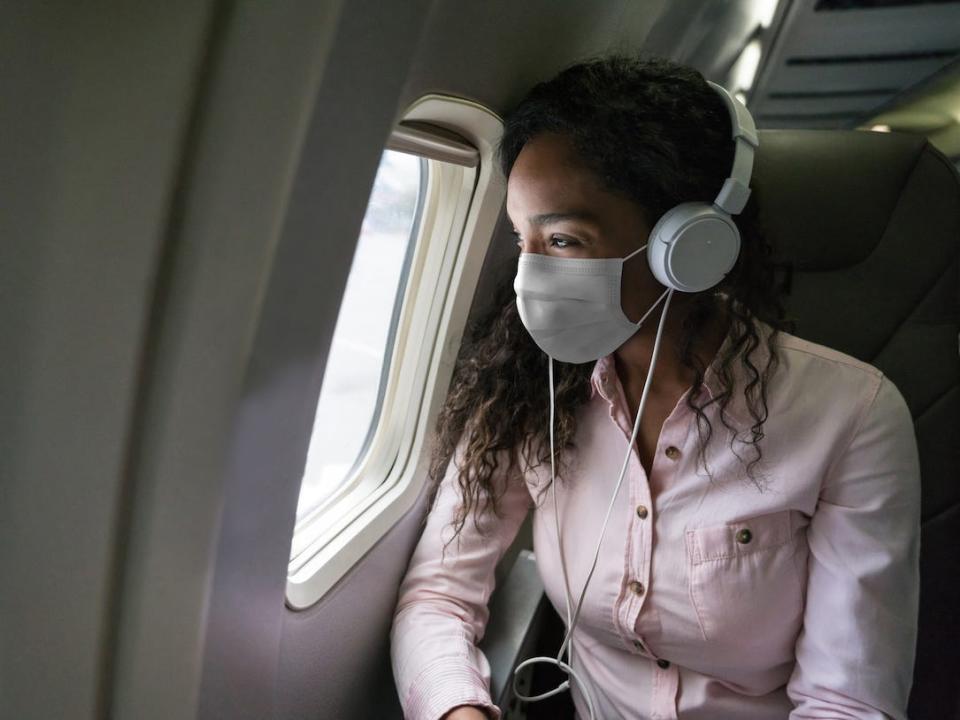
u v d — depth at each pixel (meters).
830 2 2.66
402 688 0.94
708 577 0.87
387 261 1.09
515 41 0.86
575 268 0.79
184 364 0.45
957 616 1.17
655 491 0.91
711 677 0.96
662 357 0.89
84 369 0.45
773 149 1.22
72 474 0.48
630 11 1.26
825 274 1.21
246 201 0.43
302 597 0.80
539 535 1.06
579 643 1.10
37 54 0.39
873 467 0.83
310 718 0.87
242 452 0.49
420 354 1.13
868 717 0.81
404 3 0.46
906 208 1.15
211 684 0.56
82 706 0.54
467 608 1.05
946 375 1.14
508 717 1.11
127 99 0.40
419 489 1.15
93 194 0.42
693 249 0.74
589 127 0.73
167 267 0.43
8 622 0.52
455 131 0.94
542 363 1.02
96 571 0.50
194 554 0.50
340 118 0.45
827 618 0.86
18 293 0.44
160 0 0.38
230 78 0.40
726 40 2.67
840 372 0.86
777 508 0.85
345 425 1.13
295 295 0.49
